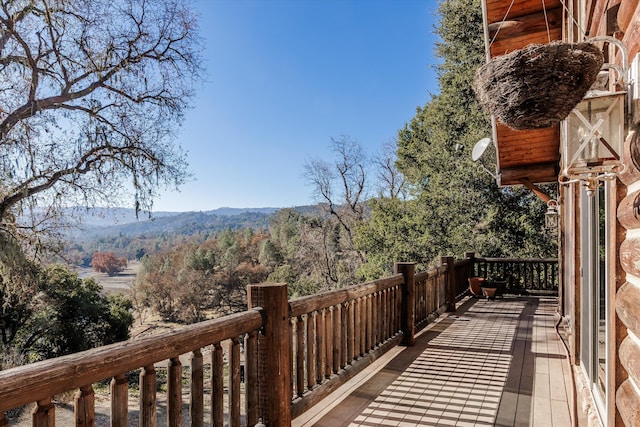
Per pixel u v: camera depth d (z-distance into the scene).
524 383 3.36
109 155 9.23
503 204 12.62
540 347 4.46
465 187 13.11
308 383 2.77
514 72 1.34
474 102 12.98
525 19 3.78
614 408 1.72
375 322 3.89
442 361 3.96
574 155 1.46
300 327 2.69
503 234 12.57
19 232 8.50
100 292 16.78
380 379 3.46
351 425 2.62
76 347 14.55
